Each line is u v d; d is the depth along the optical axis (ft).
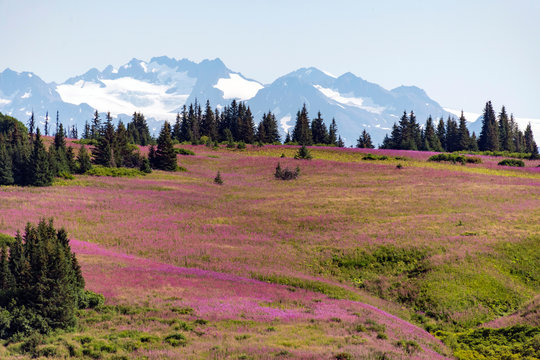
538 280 107.86
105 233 153.48
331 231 152.25
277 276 115.34
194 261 126.41
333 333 73.87
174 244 142.72
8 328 70.38
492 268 111.75
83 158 266.16
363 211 176.04
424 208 174.50
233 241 146.82
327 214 173.99
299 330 74.69
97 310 82.48
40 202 187.52
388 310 98.78
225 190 241.14
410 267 118.42
